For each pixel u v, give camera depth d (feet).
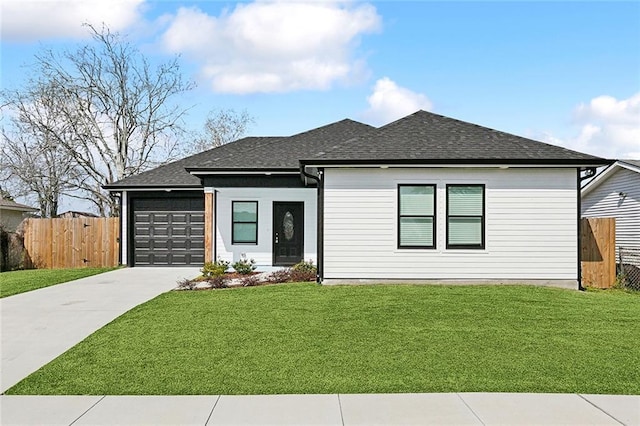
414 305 34.09
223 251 58.23
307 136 67.26
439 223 43.98
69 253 65.77
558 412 17.26
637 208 64.90
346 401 18.33
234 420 16.70
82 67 103.09
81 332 29.25
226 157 61.00
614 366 22.18
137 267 62.69
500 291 39.55
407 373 21.30
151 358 23.65
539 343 25.58
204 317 31.58
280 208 58.34
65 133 103.81
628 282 50.26
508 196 44.04
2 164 102.83
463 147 44.98
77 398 18.90
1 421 16.80
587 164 42.78
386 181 44.16
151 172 67.26
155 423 16.52
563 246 43.91
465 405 17.88
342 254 44.11
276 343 25.71
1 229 64.80
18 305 37.40
